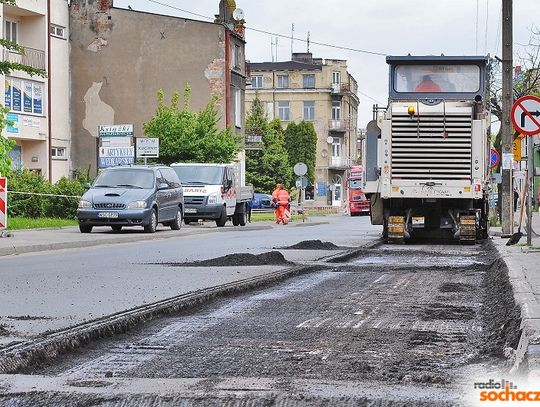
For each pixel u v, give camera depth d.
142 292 14.90
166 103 70.88
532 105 25.75
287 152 122.19
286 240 33.56
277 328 11.52
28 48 60.84
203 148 59.09
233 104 75.81
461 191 30.98
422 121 31.08
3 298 14.05
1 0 37.88
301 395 7.29
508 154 33.78
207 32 71.00
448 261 23.50
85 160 70.06
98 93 70.56
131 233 36.44
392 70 32.25
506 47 34.47
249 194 52.47
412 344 10.29
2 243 27.92
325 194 138.38
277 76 140.00
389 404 7.07
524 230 39.44
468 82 32.03
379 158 31.59
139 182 37.94
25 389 7.61
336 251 26.30
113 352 9.79
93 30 70.75
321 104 139.25
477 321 12.25
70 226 41.59
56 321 11.34
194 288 15.54
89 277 17.78
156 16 70.56
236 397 7.23
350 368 8.82
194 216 46.66
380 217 32.53
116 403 7.18
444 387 7.75
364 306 13.80
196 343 10.36
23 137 59.84
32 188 45.53
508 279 15.93
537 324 10.27
